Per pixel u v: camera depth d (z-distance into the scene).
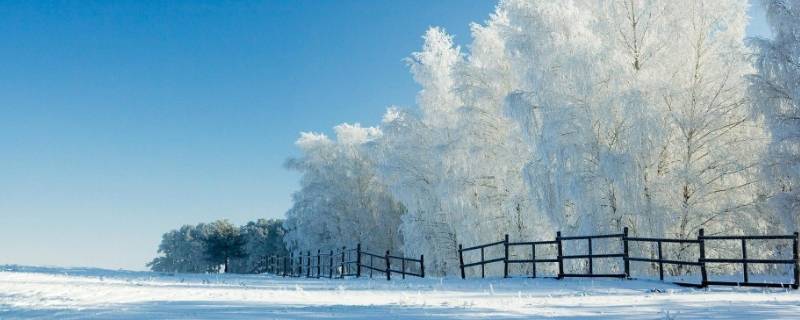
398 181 35.16
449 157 30.53
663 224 21.91
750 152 22.75
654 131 21.48
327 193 51.47
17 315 5.93
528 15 25.22
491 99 30.12
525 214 28.48
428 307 6.94
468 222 29.64
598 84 23.73
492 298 9.38
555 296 10.30
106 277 15.95
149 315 5.80
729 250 22.97
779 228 22.78
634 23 24.69
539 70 24.59
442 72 35.50
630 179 21.89
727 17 23.41
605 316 5.97
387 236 49.66
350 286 14.27
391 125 35.91
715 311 6.71
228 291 10.47
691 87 22.89
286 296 9.46
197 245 145.38
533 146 25.34
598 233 22.58
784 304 7.98
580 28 24.81
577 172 23.08
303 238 56.22
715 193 23.33
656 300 8.94
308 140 54.59
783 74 20.69
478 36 31.69
